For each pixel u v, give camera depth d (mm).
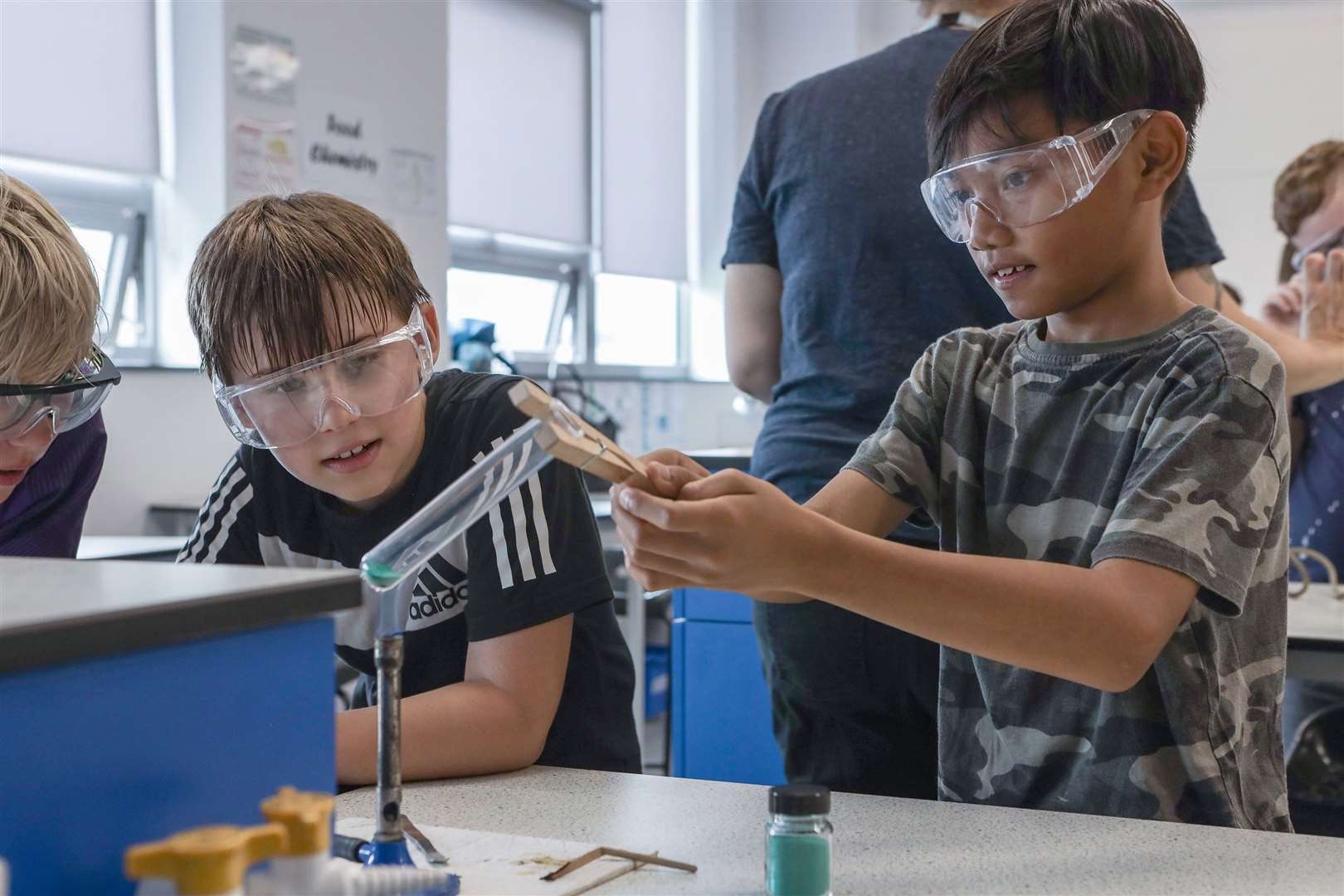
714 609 2572
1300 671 1698
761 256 1850
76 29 3098
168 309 3344
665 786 1001
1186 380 1017
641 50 5582
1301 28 4906
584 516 1182
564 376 4965
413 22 3715
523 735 1063
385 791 720
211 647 598
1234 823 997
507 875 742
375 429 1057
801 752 1603
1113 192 1016
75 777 540
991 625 864
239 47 3227
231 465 1289
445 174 3869
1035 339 1178
